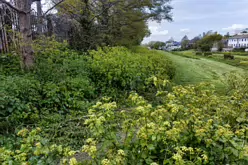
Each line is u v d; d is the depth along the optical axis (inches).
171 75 264.5
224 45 1667.1
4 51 240.1
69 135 113.2
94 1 369.4
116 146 58.5
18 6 191.3
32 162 54.0
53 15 348.8
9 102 123.3
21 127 118.6
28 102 137.9
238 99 93.6
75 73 202.1
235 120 81.5
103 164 47.4
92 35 335.9
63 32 346.9
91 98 179.5
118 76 193.9
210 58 893.2
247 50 1513.3
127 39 488.4
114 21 411.2
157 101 132.5
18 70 194.1
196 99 88.5
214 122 74.0
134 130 62.0
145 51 478.6
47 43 239.6
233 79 166.4
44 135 110.2
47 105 147.0
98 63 206.7
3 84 136.6
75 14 344.8
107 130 59.7
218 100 93.2
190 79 329.7
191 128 64.5
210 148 61.2
